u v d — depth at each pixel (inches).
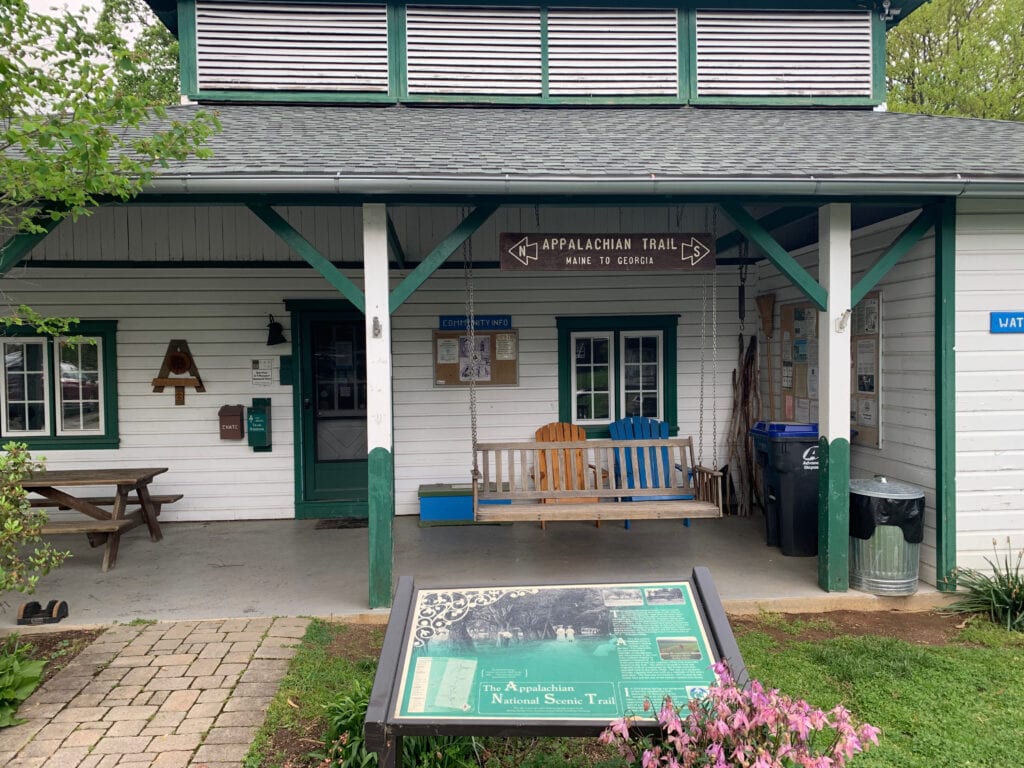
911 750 124.8
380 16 271.7
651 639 102.2
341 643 169.6
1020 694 145.4
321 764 118.6
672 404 309.3
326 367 299.7
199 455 291.0
